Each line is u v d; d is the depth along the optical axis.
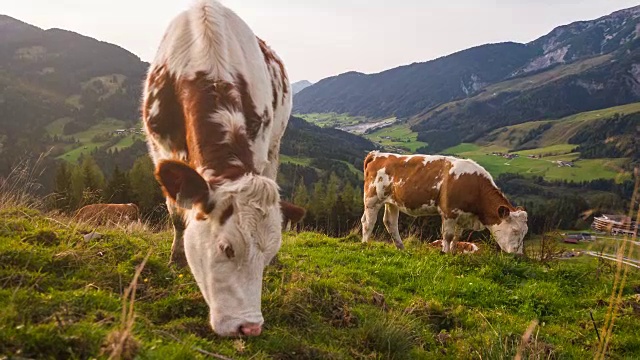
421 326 5.71
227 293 3.55
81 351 2.92
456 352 5.18
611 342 6.17
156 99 5.20
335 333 4.82
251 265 3.55
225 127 4.20
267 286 5.50
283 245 9.16
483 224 10.82
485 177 10.53
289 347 4.16
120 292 4.47
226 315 3.54
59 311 3.53
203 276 3.70
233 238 3.51
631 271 9.42
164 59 5.29
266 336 4.29
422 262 8.93
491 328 5.89
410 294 7.28
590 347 6.02
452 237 10.67
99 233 5.98
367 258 8.91
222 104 4.47
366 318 5.30
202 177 3.59
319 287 5.68
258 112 5.11
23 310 3.38
